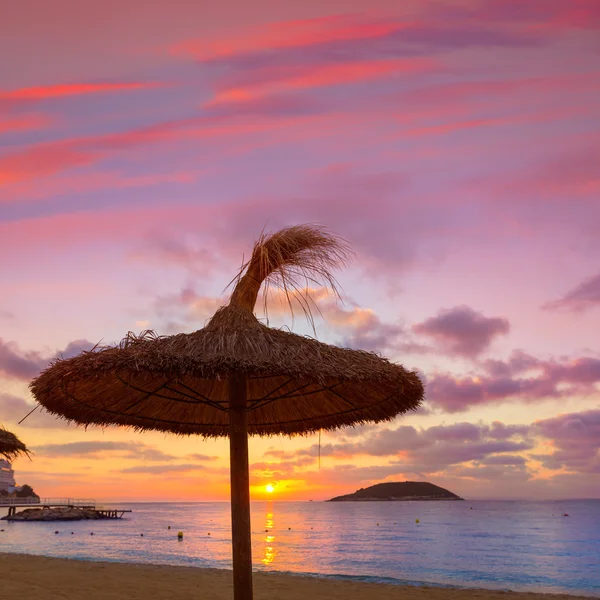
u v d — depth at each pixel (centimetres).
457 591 1348
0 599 966
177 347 369
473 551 3988
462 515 12156
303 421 537
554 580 2452
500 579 2469
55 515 8725
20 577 1263
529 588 2206
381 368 405
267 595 1194
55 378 373
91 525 7688
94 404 478
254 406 487
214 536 5456
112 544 4409
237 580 383
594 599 1314
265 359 371
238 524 392
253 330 399
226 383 527
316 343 409
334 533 6309
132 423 512
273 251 440
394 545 4497
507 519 9969
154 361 352
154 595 1122
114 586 1217
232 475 402
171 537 5316
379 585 1398
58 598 1005
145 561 2938
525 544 4612
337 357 397
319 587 1336
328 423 529
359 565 2955
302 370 373
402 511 15562
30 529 6656
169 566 1716
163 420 523
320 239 450
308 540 5156
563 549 4156
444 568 2873
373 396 486
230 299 426
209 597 1119
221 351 370
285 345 394
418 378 442
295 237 444
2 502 8662
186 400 502
